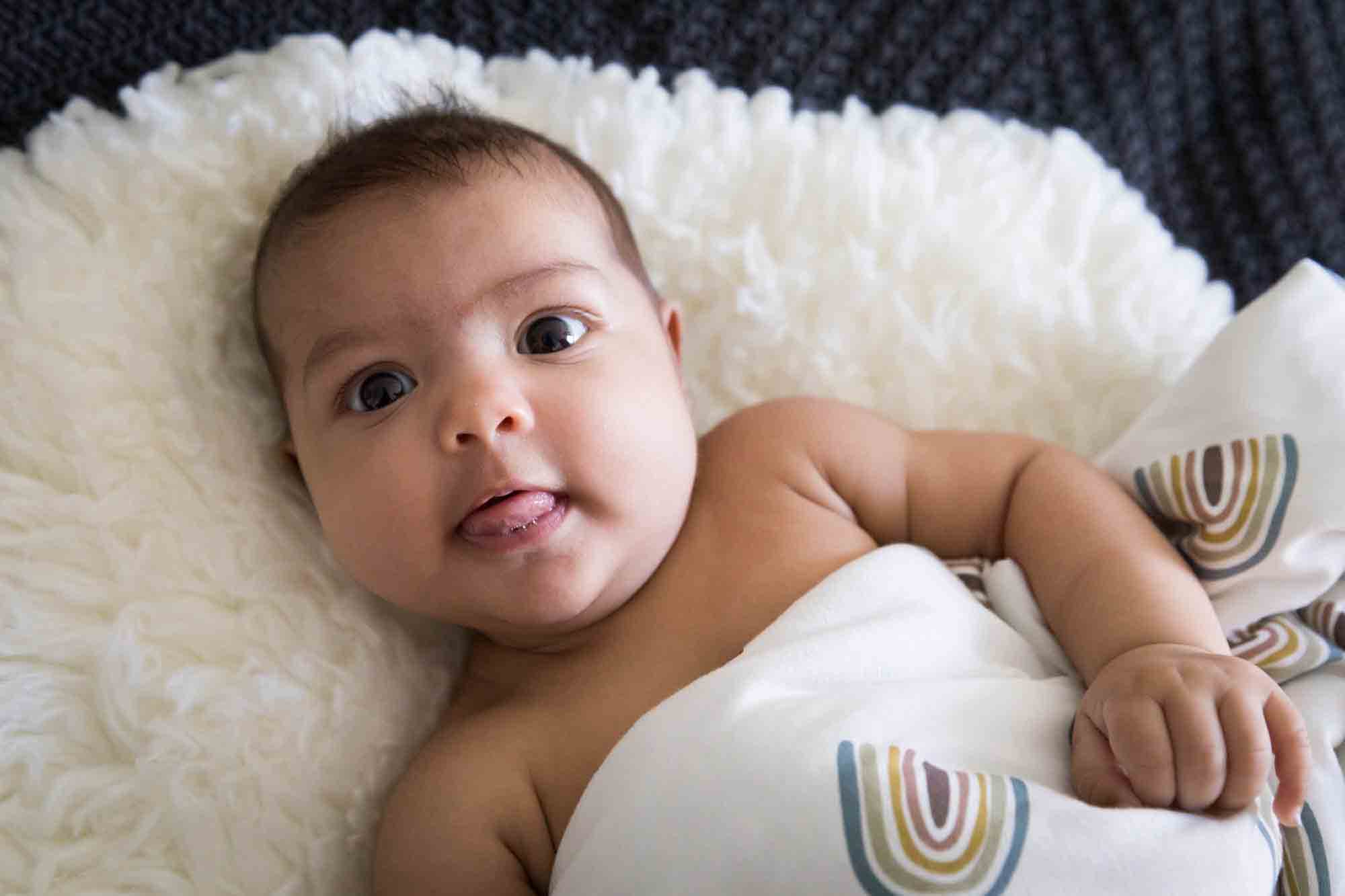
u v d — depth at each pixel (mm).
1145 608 830
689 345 1096
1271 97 1169
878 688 781
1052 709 799
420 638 967
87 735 838
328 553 943
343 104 1025
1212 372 941
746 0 1160
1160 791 713
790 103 1138
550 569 831
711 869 715
